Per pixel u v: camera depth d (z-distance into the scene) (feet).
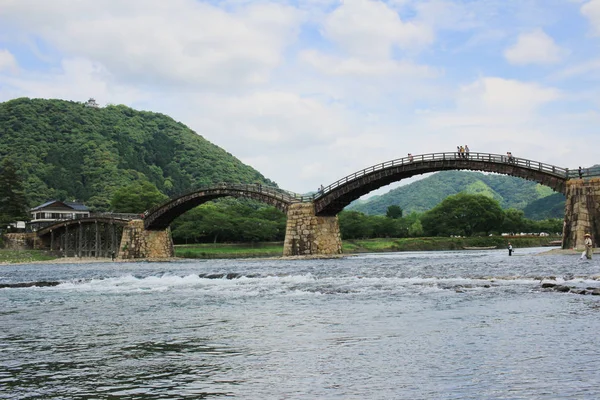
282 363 54.44
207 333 73.26
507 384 44.42
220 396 43.80
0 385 48.39
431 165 314.35
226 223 597.93
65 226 514.27
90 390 46.29
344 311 89.97
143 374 51.42
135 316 93.45
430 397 41.81
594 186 241.96
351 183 347.97
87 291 152.66
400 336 66.18
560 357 52.65
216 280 174.60
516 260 218.79
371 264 240.94
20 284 179.22
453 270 172.65
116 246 510.58
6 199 615.57
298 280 160.45
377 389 44.34
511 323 72.02
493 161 290.76
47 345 67.31
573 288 104.22
